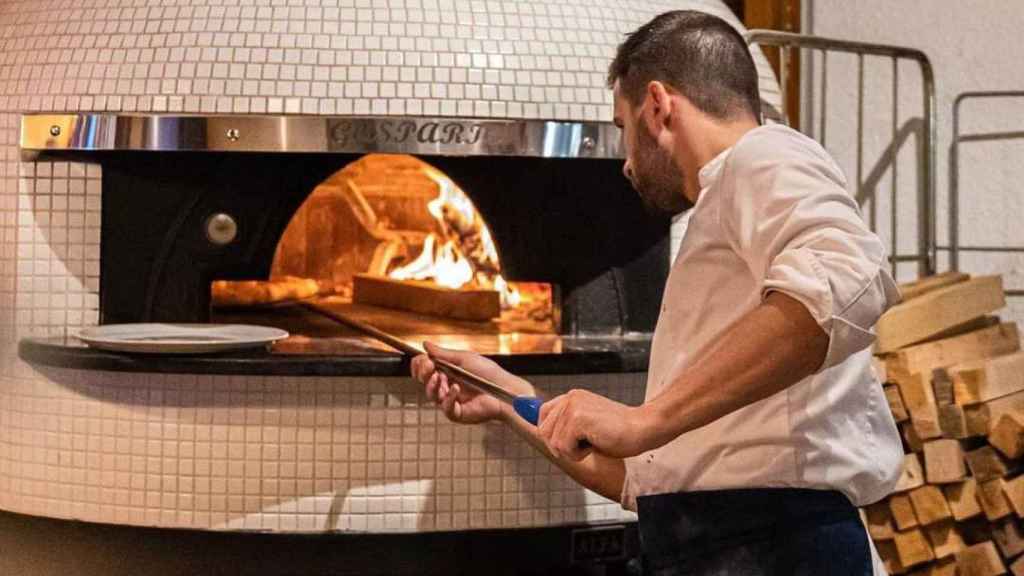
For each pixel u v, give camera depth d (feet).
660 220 10.17
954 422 10.23
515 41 9.41
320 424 9.09
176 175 9.68
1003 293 11.49
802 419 6.26
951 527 10.49
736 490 6.40
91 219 9.73
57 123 9.39
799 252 5.58
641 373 9.60
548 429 5.94
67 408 9.50
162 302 9.77
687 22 6.68
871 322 5.58
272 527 9.13
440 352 8.00
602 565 9.98
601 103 9.46
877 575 6.55
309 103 9.01
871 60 13.60
